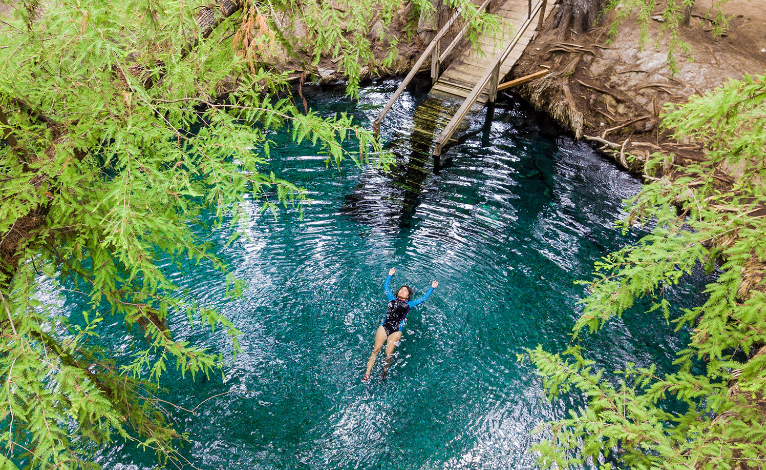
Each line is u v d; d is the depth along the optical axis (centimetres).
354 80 441
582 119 1359
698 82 1287
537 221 1103
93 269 444
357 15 417
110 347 798
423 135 1357
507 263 1002
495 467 677
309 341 838
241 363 796
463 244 1042
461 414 740
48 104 406
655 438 332
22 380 316
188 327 841
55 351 391
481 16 474
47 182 384
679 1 1464
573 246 1040
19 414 308
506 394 770
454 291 941
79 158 411
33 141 400
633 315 897
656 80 1330
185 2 353
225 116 348
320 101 1464
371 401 753
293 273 959
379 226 1081
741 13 1512
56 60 350
